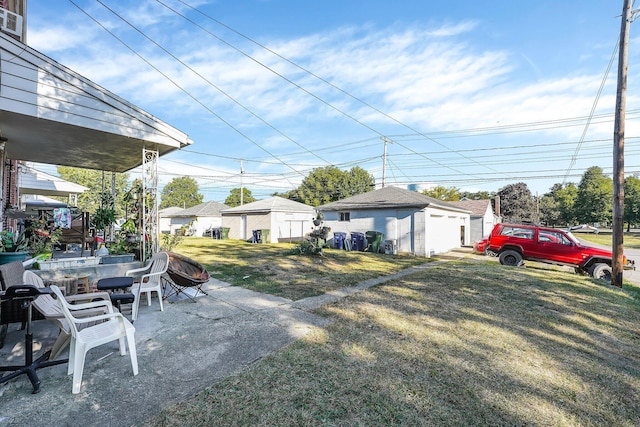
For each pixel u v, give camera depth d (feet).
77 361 8.68
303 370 10.15
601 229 148.36
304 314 16.05
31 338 9.34
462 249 59.00
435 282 24.58
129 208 22.84
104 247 18.81
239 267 31.42
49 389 8.80
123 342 10.91
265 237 66.44
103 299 12.87
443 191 127.95
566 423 7.93
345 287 22.72
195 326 14.03
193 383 9.27
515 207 138.31
